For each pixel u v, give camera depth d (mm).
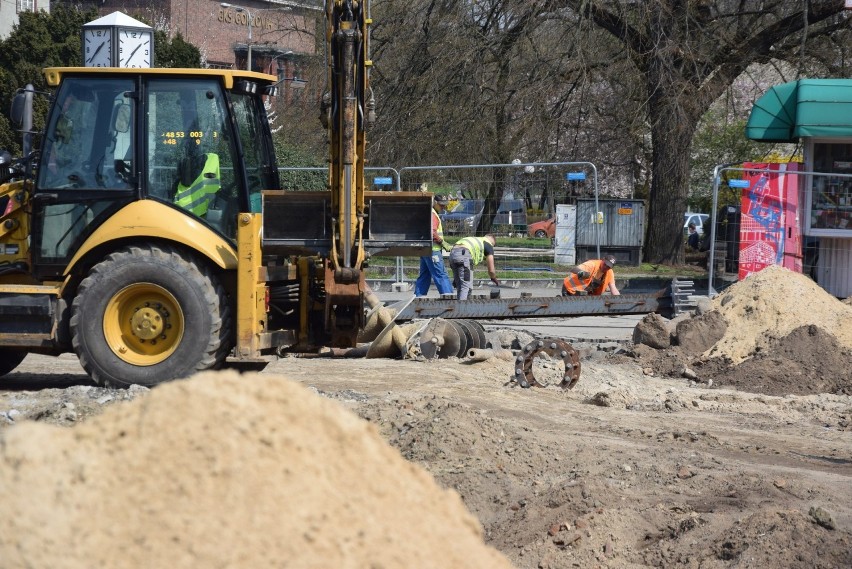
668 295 19984
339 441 4410
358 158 12828
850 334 16984
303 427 4324
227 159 13141
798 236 26328
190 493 3854
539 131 37875
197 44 78688
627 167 43625
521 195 31750
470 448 10016
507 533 8391
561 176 31906
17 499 3803
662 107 35344
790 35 36750
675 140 36312
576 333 22703
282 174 32219
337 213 12812
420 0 38250
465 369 16266
